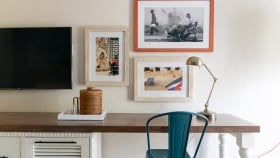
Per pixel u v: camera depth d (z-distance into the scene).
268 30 2.34
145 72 2.34
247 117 2.35
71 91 2.38
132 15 2.34
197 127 1.77
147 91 2.34
